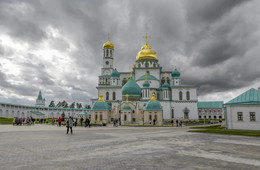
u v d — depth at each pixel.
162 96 100.94
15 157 13.34
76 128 43.19
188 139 23.52
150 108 74.31
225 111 43.59
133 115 79.38
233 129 41.22
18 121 54.03
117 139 23.14
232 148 17.45
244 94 43.94
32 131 33.03
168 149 16.77
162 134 29.77
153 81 101.00
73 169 10.68
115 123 57.84
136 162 12.35
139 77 106.56
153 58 108.00
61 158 13.20
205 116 131.25
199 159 13.29
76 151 15.62
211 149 16.91
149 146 18.22
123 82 112.44
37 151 15.45
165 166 11.52
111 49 118.75
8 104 92.31
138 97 88.50
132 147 17.64
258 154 15.02
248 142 21.16
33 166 11.16
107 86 103.00
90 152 15.27
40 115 122.25
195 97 96.56
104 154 14.59
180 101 96.62
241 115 41.81
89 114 132.88
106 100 102.06
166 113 95.50
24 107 109.38
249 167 11.51
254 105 40.62
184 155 14.46
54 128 41.84
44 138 23.38
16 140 21.44
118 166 11.39
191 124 73.94
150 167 11.28
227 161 12.84
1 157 13.34
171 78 110.25
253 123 40.31
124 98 88.44
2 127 43.84
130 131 35.75
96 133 30.83
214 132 31.97
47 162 12.10
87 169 10.71
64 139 22.70
